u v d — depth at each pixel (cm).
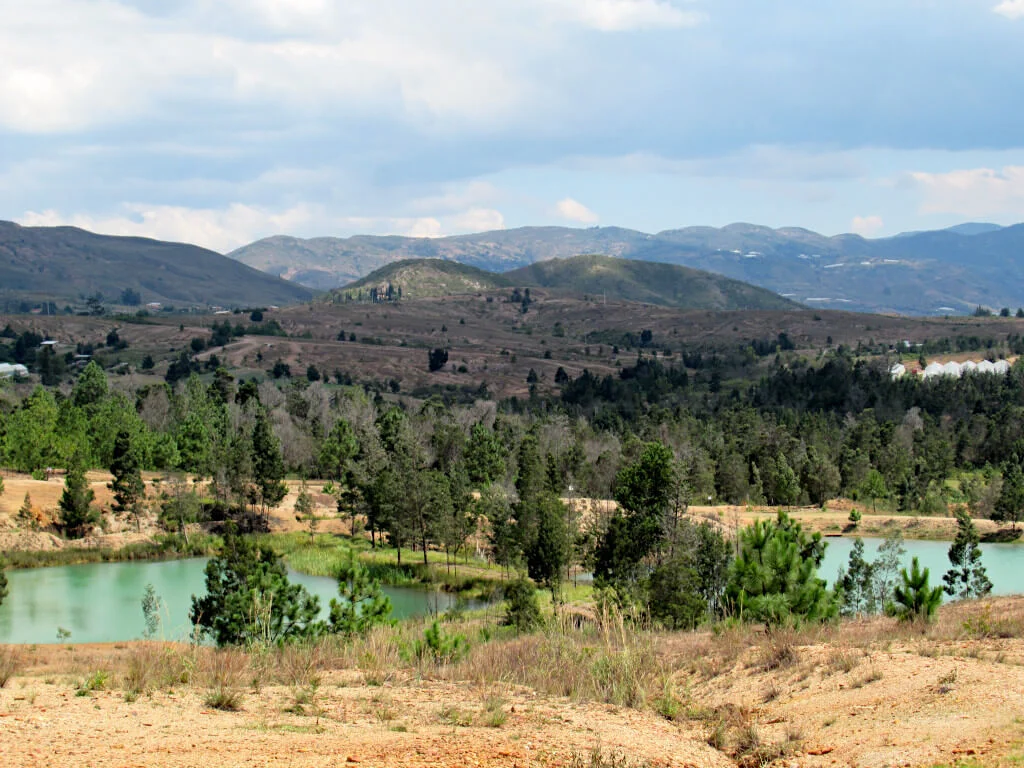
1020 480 9675
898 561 4566
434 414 15038
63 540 8281
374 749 1063
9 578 7150
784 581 2444
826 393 18975
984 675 1398
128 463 8906
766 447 12544
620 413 18375
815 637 2053
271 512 9931
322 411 14400
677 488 5794
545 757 1068
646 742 1211
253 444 9956
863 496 11569
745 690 1614
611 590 4153
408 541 8638
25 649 3447
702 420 16800
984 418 15300
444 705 1415
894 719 1238
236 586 3684
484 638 3241
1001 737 1069
